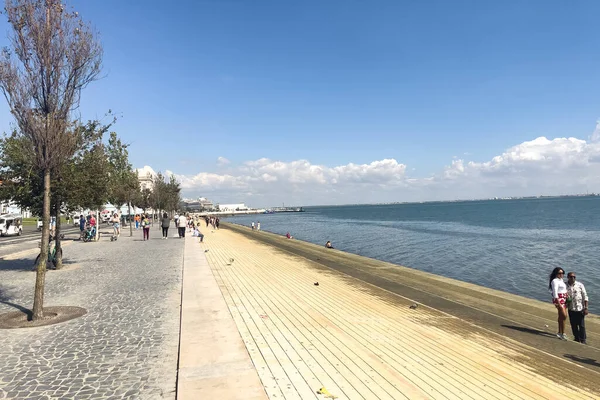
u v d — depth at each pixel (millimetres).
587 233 45312
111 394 4828
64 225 58062
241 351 6113
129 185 36594
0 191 14242
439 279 15625
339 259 23047
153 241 29422
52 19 8297
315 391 5016
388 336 7945
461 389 5520
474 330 8945
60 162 8680
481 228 57844
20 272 14875
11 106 8141
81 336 7113
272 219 139000
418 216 110812
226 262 18578
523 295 16406
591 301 15086
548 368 6660
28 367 5676
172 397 4750
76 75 8664
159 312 8812
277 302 10508
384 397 4926
